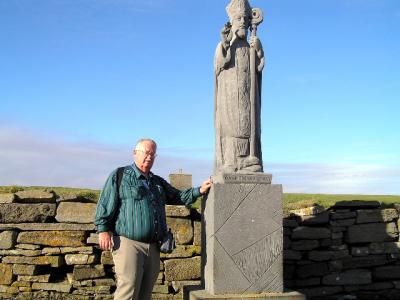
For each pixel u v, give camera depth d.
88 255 4.63
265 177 3.32
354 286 4.79
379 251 4.87
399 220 4.93
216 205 3.22
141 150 2.99
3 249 4.58
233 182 3.28
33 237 4.62
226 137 3.45
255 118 3.46
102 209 2.88
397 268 4.86
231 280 3.19
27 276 4.57
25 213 4.66
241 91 3.45
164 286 4.63
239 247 3.22
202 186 3.30
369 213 4.93
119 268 2.84
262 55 3.54
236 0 3.55
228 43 3.45
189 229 4.78
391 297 4.79
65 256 4.63
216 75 3.54
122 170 2.97
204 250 3.44
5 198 4.67
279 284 3.26
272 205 3.30
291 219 4.99
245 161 3.38
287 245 4.80
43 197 4.72
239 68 3.47
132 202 2.88
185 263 4.70
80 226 4.67
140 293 2.96
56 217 4.69
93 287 4.60
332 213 4.90
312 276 4.78
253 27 3.55
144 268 2.93
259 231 3.26
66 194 4.84
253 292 3.21
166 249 2.96
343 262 4.82
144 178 2.99
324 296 4.74
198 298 3.09
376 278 4.85
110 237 2.86
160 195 3.07
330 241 4.85
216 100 3.56
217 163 3.46
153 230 2.89
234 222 3.23
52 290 4.59
